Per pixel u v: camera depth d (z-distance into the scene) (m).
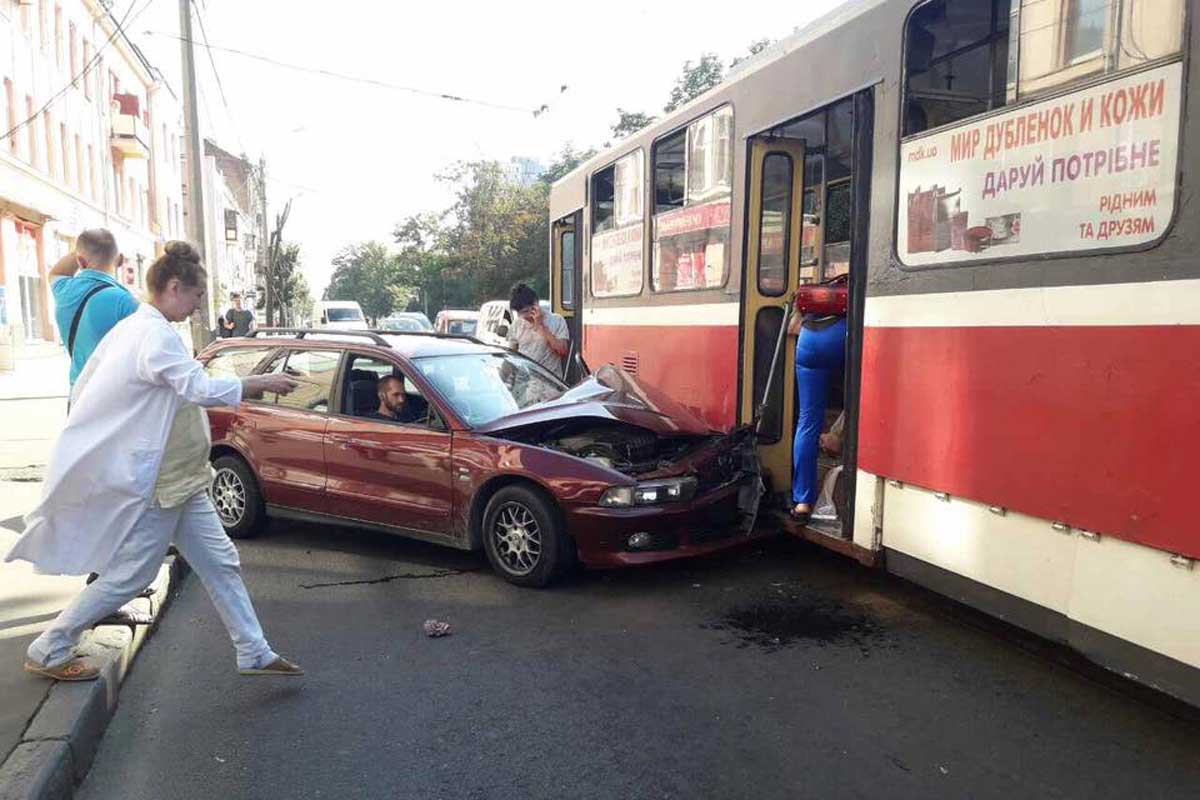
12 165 24.55
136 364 3.77
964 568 4.46
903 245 4.86
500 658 4.84
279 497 7.00
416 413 6.64
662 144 8.02
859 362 5.30
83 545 3.84
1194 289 3.31
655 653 4.89
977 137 4.33
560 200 11.37
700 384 7.26
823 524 5.91
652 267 8.18
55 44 29.55
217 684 4.51
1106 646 3.69
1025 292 4.05
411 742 3.92
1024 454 4.05
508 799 3.47
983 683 4.47
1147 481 3.48
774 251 6.70
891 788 3.52
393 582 6.16
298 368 7.16
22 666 4.16
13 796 3.08
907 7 4.82
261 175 31.59
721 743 3.89
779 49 6.07
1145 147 3.49
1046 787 3.52
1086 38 3.76
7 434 11.61
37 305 27.52
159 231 45.50
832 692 4.38
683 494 5.95
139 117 37.62
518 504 5.95
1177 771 3.63
